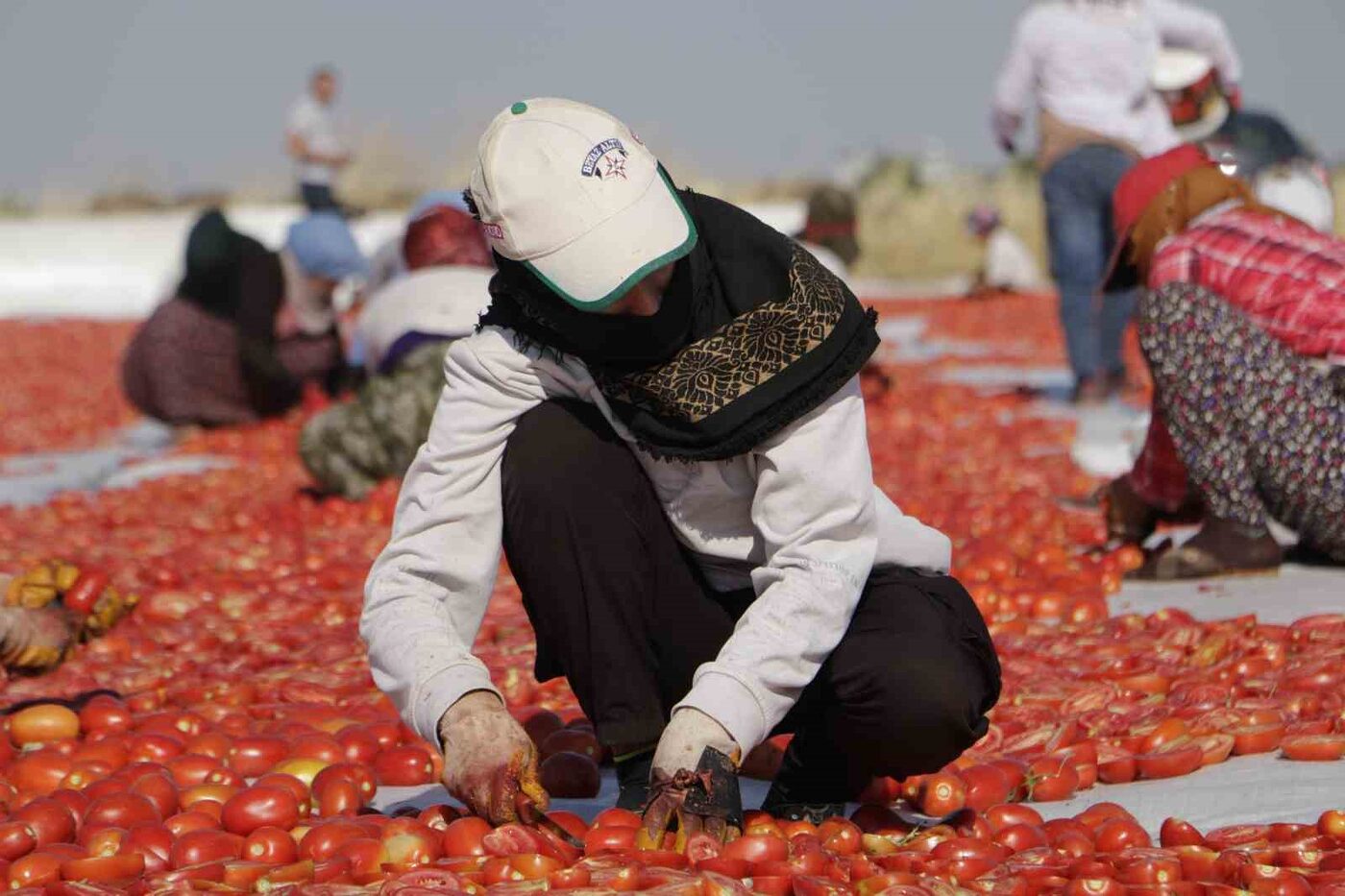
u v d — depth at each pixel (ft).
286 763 11.57
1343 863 9.36
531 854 8.85
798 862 8.96
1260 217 17.17
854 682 9.60
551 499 9.79
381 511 24.66
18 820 9.91
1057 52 33.47
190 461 31.71
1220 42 30.91
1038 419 33.71
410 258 28.09
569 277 8.75
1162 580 18.06
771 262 9.29
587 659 10.07
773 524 9.46
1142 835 9.81
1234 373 17.02
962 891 8.66
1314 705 12.71
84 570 15.67
